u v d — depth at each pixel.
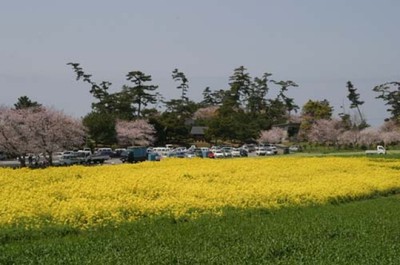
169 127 97.44
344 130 103.81
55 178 24.42
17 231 13.05
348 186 23.09
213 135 102.75
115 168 30.09
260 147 81.19
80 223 14.15
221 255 10.62
